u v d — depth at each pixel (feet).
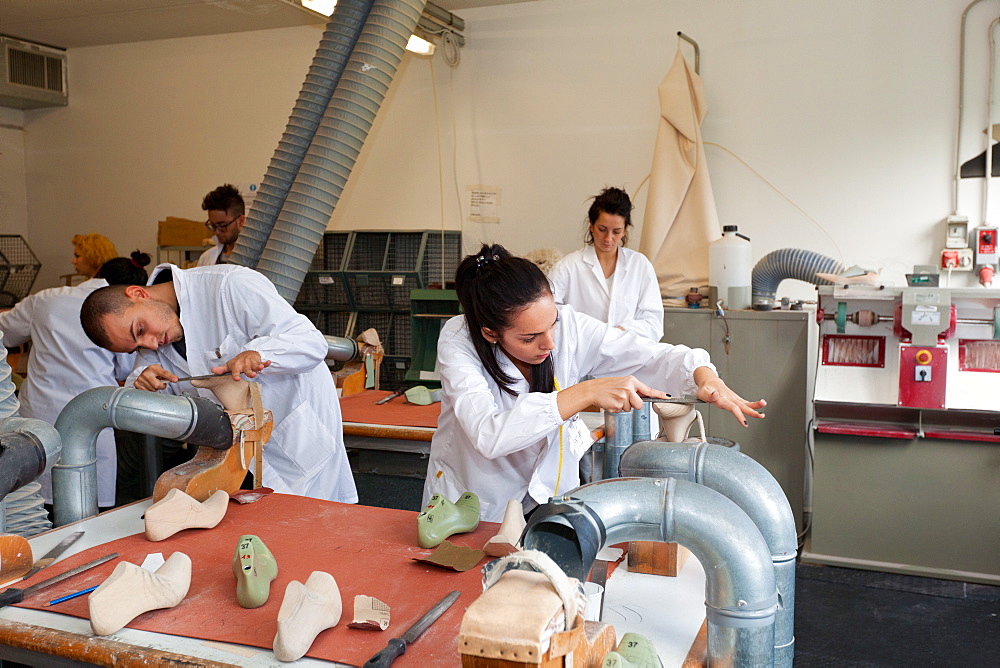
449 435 6.45
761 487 3.77
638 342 6.16
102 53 20.79
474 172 17.43
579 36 16.33
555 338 6.23
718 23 15.21
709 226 14.44
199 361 7.46
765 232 15.15
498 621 2.63
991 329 11.19
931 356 11.12
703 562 3.36
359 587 4.18
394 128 17.98
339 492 8.59
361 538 4.91
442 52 17.03
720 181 15.38
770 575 3.30
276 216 12.16
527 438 4.97
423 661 3.41
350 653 3.50
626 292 12.60
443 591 4.13
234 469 5.69
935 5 13.75
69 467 5.30
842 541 12.11
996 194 13.62
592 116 16.37
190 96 19.99
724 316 13.19
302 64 18.79
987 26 13.47
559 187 16.75
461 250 17.66
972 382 11.28
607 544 3.35
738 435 13.26
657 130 15.75
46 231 22.04
